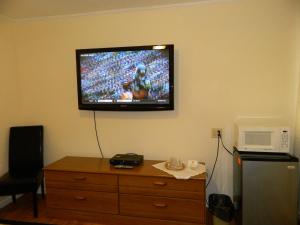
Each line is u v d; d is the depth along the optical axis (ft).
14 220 8.18
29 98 10.10
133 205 7.64
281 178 6.82
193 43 8.52
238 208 7.50
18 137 9.46
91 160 9.08
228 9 8.17
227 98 8.46
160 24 8.71
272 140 7.29
